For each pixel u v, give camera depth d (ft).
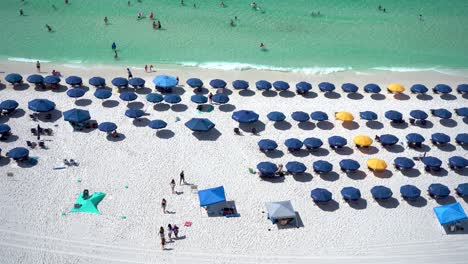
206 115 152.46
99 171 127.24
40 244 105.81
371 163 129.90
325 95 167.12
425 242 112.57
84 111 142.61
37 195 118.32
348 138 145.59
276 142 141.79
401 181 130.31
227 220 115.14
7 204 114.93
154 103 156.76
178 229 111.45
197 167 131.03
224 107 156.97
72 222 111.75
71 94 151.33
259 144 135.33
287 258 106.52
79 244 106.52
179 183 125.08
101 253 104.83
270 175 127.95
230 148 138.82
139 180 125.29
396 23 225.15
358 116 155.74
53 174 125.08
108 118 148.15
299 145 135.64
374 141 144.77
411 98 167.73
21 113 147.33
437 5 243.81
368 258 107.65
